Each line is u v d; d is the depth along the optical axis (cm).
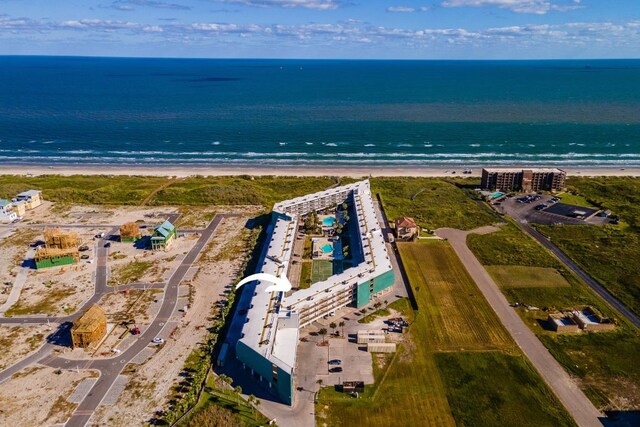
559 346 8919
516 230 14288
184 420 7062
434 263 12200
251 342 8006
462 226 14600
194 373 8125
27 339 9038
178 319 9706
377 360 8538
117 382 7900
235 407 7400
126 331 9281
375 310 10088
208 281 11244
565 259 12438
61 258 11925
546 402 7556
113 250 12862
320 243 13125
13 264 12062
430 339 9138
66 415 7181
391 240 13488
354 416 7275
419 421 7200
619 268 11831
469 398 7650
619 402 7550
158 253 12688
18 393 7625
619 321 9662
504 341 9075
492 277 11481
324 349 8800
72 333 8681
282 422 7125
